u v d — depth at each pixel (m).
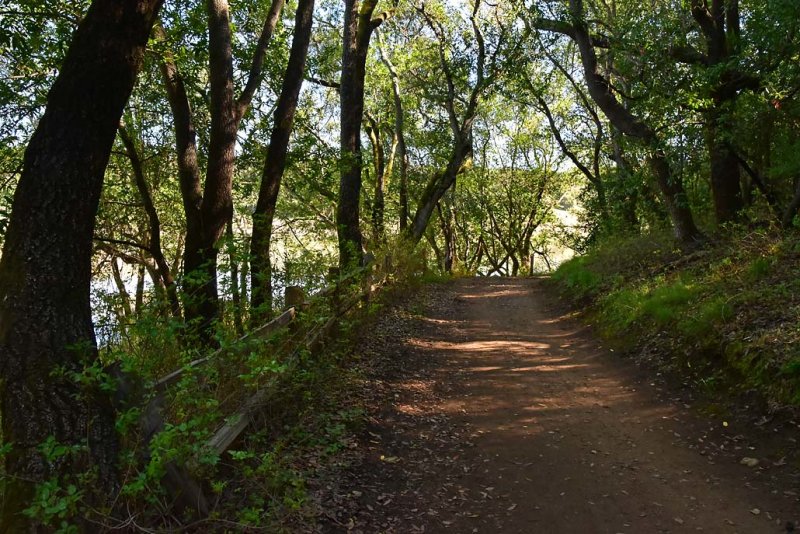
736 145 12.16
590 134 26.94
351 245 10.27
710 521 4.37
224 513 4.04
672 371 7.53
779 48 10.66
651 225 17.38
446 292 18.17
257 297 7.12
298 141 13.77
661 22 11.95
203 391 4.51
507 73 19.92
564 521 4.51
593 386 7.80
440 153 26.58
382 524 4.44
